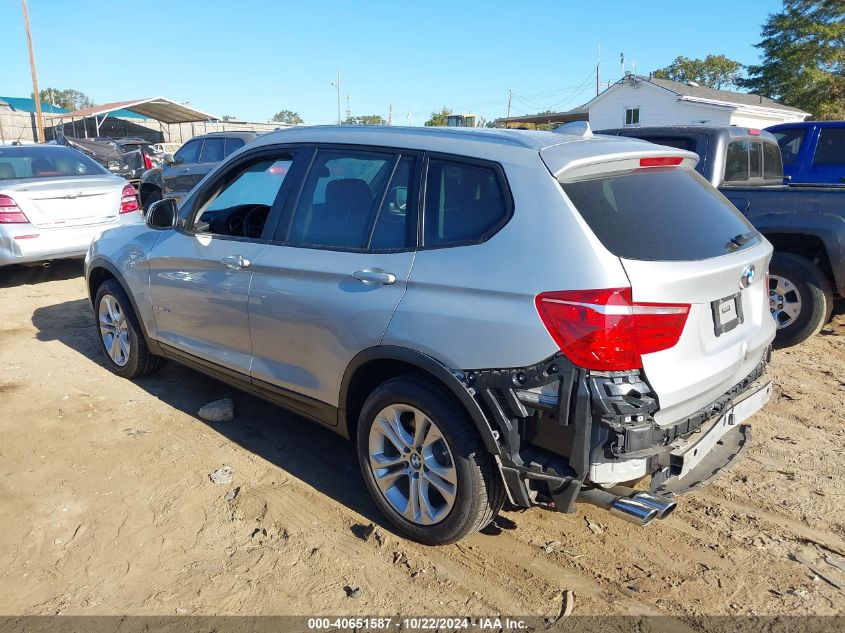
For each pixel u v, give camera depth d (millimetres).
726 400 3041
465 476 3016
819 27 35188
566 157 2939
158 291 4727
